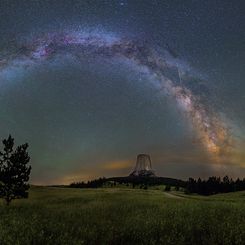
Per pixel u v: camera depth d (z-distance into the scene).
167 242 9.64
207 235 10.94
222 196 77.62
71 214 17.23
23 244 9.38
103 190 94.06
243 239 10.20
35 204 30.86
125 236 10.75
